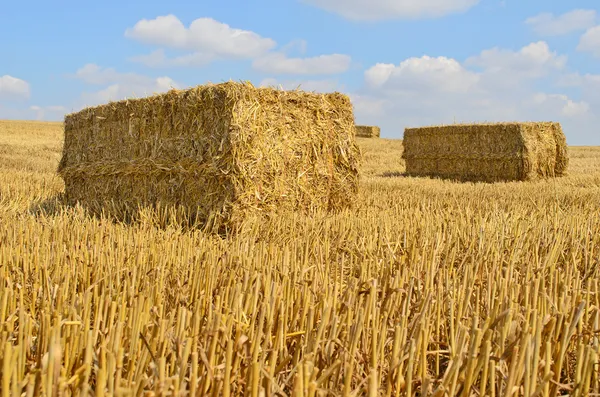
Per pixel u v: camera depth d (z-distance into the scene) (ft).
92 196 37.06
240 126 27.81
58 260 16.93
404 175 85.66
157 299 12.98
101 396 8.07
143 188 32.81
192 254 18.98
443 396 9.29
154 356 9.92
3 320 11.69
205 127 29.32
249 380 8.89
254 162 28.32
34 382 8.57
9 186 46.88
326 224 25.30
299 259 18.76
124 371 10.25
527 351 9.30
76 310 11.98
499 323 10.98
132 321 10.81
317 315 12.48
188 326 11.16
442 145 80.33
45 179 54.70
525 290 13.46
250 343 10.33
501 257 19.33
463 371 9.95
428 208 34.58
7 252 18.24
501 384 9.82
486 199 43.73
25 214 34.06
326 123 32.07
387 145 146.30
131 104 33.45
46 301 13.07
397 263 17.88
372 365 10.14
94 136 36.88
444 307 13.42
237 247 20.24
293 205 30.45
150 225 27.89
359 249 20.35
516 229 23.36
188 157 29.96
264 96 29.01
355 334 10.22
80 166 37.50
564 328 11.09
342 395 9.09
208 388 9.33
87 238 22.57
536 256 18.52
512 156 70.85
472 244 20.48
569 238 22.38
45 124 207.62
